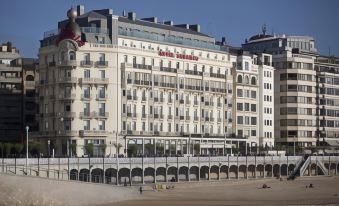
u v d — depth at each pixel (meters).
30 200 99.12
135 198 118.94
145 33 197.38
